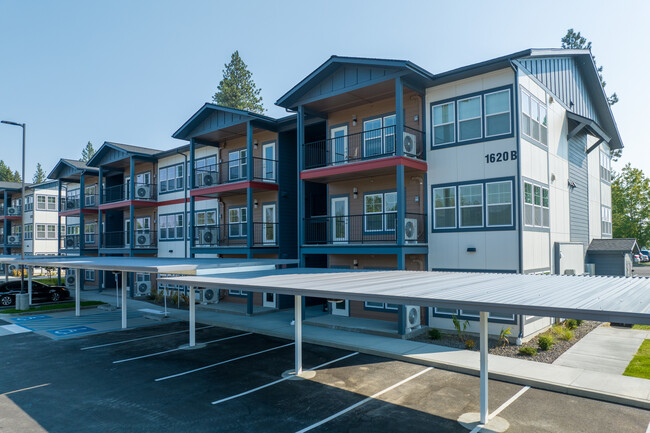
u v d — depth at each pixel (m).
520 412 8.82
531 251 15.71
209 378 11.27
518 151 15.05
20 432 8.14
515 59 15.11
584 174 22.73
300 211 19.31
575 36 42.16
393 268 18.33
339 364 12.45
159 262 19.23
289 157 23.77
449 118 16.81
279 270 16.25
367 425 8.27
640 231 42.12
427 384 10.65
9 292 25.88
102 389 10.50
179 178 29.09
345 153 20.09
